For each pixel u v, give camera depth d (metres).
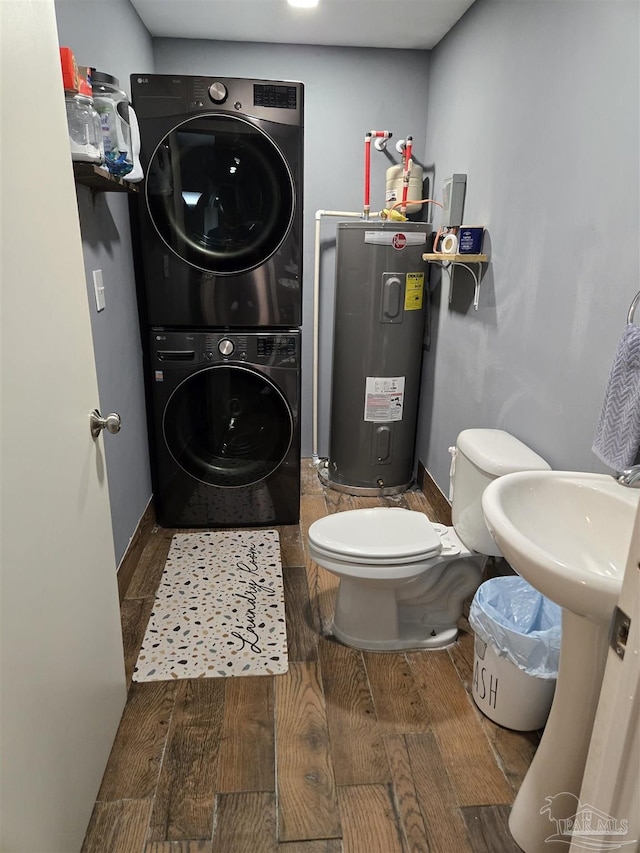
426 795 1.40
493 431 1.96
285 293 2.42
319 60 2.89
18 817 0.91
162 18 2.54
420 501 3.05
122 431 2.19
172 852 1.25
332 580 2.30
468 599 2.11
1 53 0.87
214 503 2.66
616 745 0.58
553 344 1.71
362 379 2.91
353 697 1.71
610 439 1.24
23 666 0.93
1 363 0.86
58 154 1.10
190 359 2.43
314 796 1.39
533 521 1.23
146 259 2.32
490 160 2.15
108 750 1.45
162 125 2.17
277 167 2.26
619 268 1.39
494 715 1.61
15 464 0.91
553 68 1.68
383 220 2.79
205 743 1.53
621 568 1.13
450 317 2.68
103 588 1.39
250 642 1.92
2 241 0.87
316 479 3.29
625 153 1.35
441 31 2.64
